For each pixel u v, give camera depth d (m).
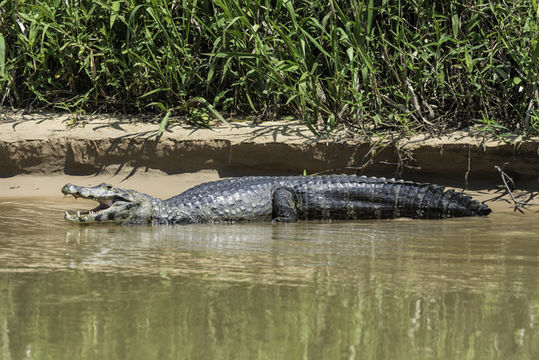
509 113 24.53
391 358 6.82
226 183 21.66
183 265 11.88
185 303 9.02
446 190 21.03
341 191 21.25
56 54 27.53
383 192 21.22
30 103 28.53
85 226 18.44
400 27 25.67
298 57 24.03
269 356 6.89
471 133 23.14
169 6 27.08
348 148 23.38
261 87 25.38
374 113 25.11
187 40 25.84
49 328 7.87
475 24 24.34
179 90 25.88
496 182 22.38
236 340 7.40
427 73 24.44
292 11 23.47
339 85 23.97
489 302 9.05
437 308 8.73
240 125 25.52
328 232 16.97
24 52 27.70
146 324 8.02
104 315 8.41
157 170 24.75
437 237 15.58
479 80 24.52
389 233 16.53
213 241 15.24
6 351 7.06
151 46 26.42
